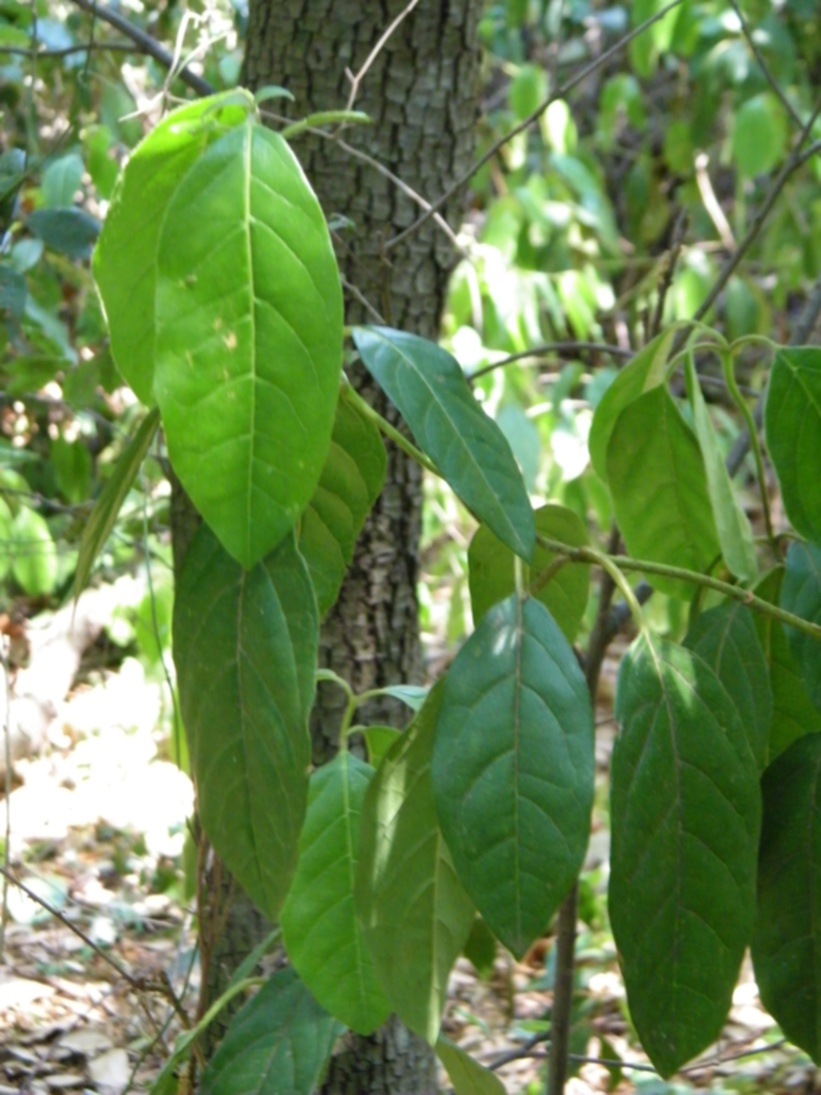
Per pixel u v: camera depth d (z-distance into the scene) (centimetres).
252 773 57
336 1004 65
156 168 56
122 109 129
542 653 58
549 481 167
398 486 98
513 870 56
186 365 52
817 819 63
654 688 59
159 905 155
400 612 100
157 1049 116
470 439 59
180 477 52
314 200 53
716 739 58
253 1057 68
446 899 61
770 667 70
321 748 98
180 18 151
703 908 58
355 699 70
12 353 152
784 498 66
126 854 168
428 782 61
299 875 66
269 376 52
